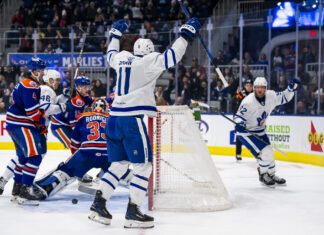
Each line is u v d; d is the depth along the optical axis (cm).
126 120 471
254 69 1231
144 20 1591
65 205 577
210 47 1284
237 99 1027
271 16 1210
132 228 473
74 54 1298
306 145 991
